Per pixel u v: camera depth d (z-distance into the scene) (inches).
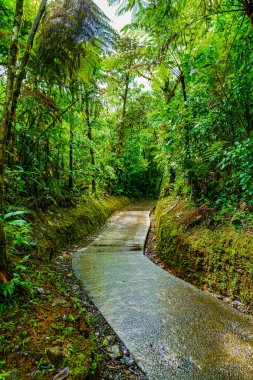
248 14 97.9
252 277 97.4
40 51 146.6
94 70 175.6
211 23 150.9
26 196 167.3
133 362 70.4
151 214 386.0
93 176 357.1
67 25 138.6
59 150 221.3
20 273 94.4
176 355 72.9
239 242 111.0
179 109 169.3
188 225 157.1
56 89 194.4
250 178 115.6
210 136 160.2
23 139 158.6
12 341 59.1
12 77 77.9
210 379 64.0
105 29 146.9
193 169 165.3
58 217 197.6
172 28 124.6
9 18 128.6
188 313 96.1
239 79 120.8
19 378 48.4
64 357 57.2
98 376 61.6
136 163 580.4
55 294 94.7
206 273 123.1
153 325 87.9
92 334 79.7
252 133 114.6
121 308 99.7
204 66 130.7
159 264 164.9
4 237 75.3
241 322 89.7
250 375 65.1
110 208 380.5
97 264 152.9
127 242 210.7
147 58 196.4
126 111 535.8
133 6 113.7
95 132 350.9
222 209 134.8
